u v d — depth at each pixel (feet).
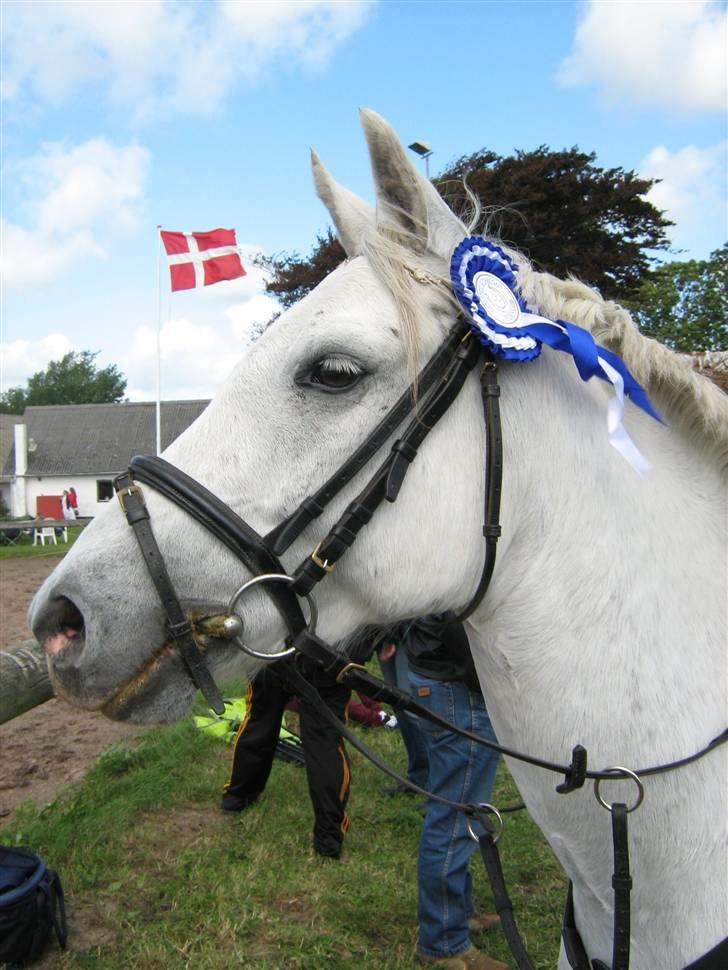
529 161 31.55
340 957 9.75
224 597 4.40
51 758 16.29
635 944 4.64
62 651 4.48
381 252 4.67
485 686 5.04
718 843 4.33
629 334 4.88
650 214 31.76
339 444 4.43
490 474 4.49
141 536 4.34
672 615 4.60
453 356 4.54
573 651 4.57
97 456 134.00
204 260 45.24
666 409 5.00
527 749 4.78
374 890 11.28
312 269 37.09
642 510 4.72
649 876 4.48
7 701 9.43
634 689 4.46
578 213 30.78
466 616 4.78
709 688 4.51
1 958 9.34
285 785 15.07
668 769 4.38
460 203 6.86
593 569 4.59
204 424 4.66
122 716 4.45
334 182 5.27
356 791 14.79
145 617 4.38
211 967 9.55
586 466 4.70
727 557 4.84
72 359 255.91
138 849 12.41
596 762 4.50
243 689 16.65
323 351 4.42
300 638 4.44
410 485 4.44
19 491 132.26
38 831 12.43
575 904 5.16
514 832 12.94
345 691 11.92
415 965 9.52
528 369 4.72
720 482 4.99
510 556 4.70
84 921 10.49
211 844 12.62
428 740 9.09
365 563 4.46
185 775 15.26
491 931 10.33
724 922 4.26
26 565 51.49
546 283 5.08
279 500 4.42
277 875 11.69
